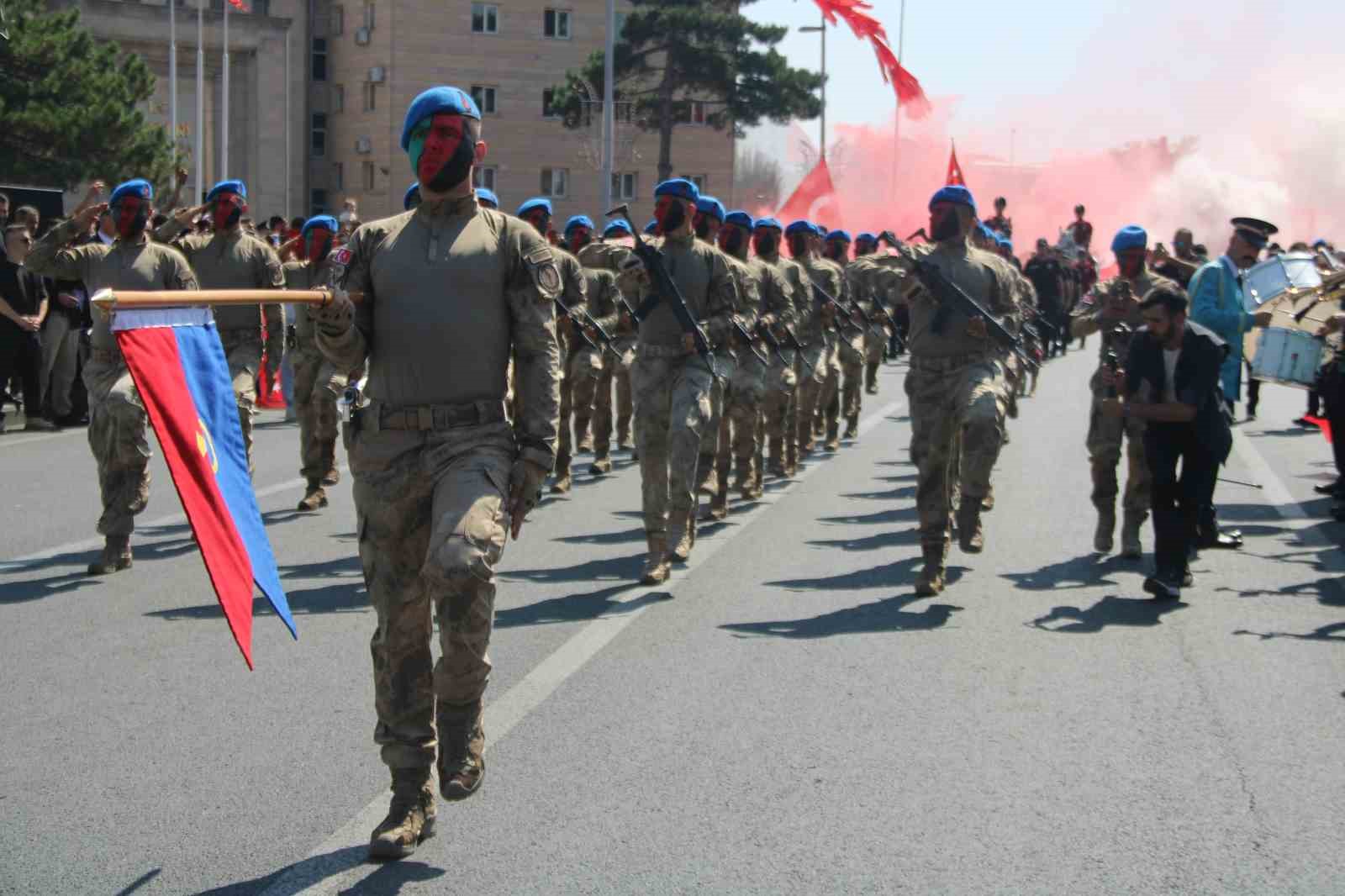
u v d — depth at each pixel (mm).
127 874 4527
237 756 5645
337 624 7785
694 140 70438
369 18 67188
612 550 10062
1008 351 9109
